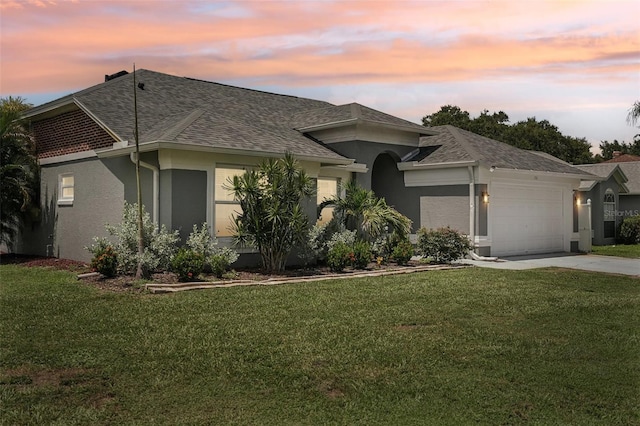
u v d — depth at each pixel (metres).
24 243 18.69
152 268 12.08
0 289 10.57
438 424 4.59
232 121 15.97
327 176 17.02
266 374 5.70
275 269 13.47
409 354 6.42
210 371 5.77
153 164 13.13
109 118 14.65
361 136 17.69
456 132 20.75
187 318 8.11
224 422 4.59
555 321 8.26
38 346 6.62
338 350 6.53
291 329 7.51
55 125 17.14
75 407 4.88
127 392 5.21
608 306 9.44
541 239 20.41
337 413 4.79
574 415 4.80
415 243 17.16
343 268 14.02
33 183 17.61
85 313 8.39
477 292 10.67
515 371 5.89
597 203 26.38
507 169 17.55
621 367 6.07
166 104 17.00
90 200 15.44
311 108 22.62
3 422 4.54
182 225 12.91
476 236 17.31
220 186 13.79
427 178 18.62
